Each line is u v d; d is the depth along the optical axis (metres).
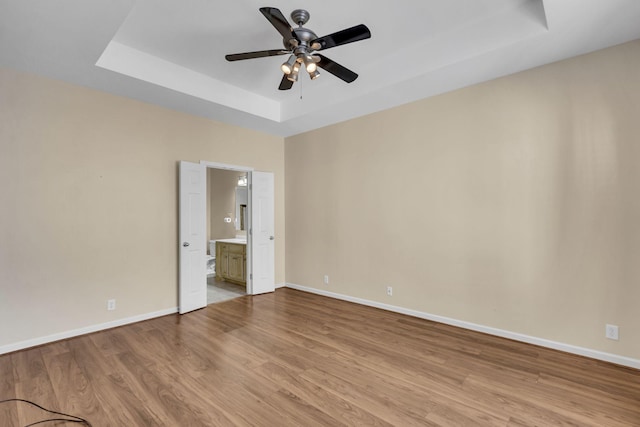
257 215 4.83
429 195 3.55
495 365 2.51
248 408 1.97
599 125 2.56
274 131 4.90
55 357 2.66
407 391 2.16
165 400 2.05
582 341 2.64
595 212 2.57
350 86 3.58
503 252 3.04
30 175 2.87
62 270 3.04
